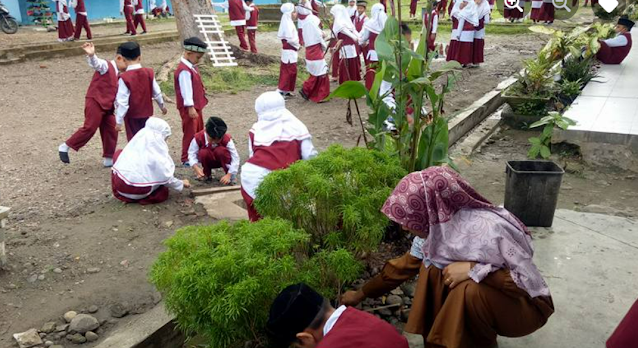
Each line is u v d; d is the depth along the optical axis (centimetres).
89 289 413
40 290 411
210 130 589
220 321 251
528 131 797
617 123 684
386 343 222
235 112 962
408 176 272
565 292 354
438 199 262
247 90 1144
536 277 259
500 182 607
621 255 396
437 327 270
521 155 700
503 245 258
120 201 570
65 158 667
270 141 435
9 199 582
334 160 333
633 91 862
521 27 1894
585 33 1027
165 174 556
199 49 655
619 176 616
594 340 310
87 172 669
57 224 516
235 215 539
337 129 844
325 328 234
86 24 1587
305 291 238
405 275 304
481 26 1251
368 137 793
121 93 640
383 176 341
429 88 389
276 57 1459
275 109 445
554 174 423
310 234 306
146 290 412
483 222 262
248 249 267
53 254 460
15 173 666
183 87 655
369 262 387
